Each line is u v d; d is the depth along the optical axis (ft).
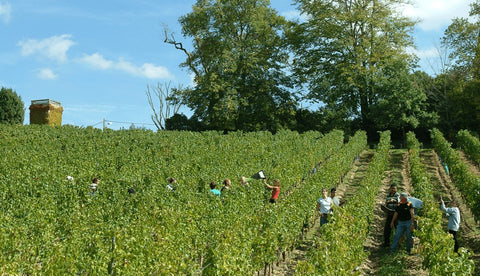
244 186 49.42
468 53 146.30
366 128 145.79
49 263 25.21
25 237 30.60
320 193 55.88
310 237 47.19
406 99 128.88
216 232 34.71
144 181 53.78
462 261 27.12
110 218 40.37
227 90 140.97
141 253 27.84
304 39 146.61
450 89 143.23
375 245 43.50
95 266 26.32
